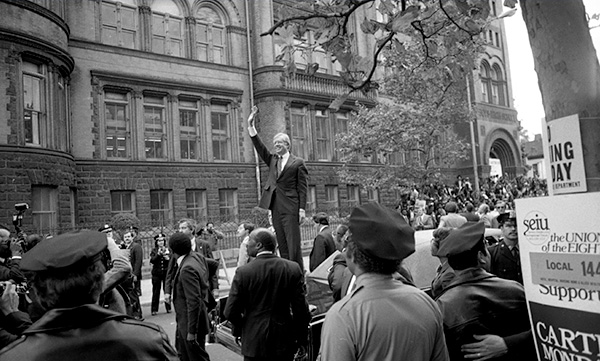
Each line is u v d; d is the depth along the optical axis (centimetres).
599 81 243
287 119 2639
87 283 215
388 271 260
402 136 2184
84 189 2008
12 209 1593
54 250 216
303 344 520
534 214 244
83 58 2062
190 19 2419
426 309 254
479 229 312
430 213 2211
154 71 2267
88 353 199
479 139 3741
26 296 515
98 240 228
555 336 233
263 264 497
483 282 303
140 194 2158
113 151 2153
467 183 3105
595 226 217
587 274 219
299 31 554
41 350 196
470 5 540
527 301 251
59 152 1780
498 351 277
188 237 621
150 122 2280
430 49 641
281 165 607
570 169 237
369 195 3123
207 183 2388
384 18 3098
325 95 2819
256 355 485
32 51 1692
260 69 2614
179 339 604
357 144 2219
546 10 248
